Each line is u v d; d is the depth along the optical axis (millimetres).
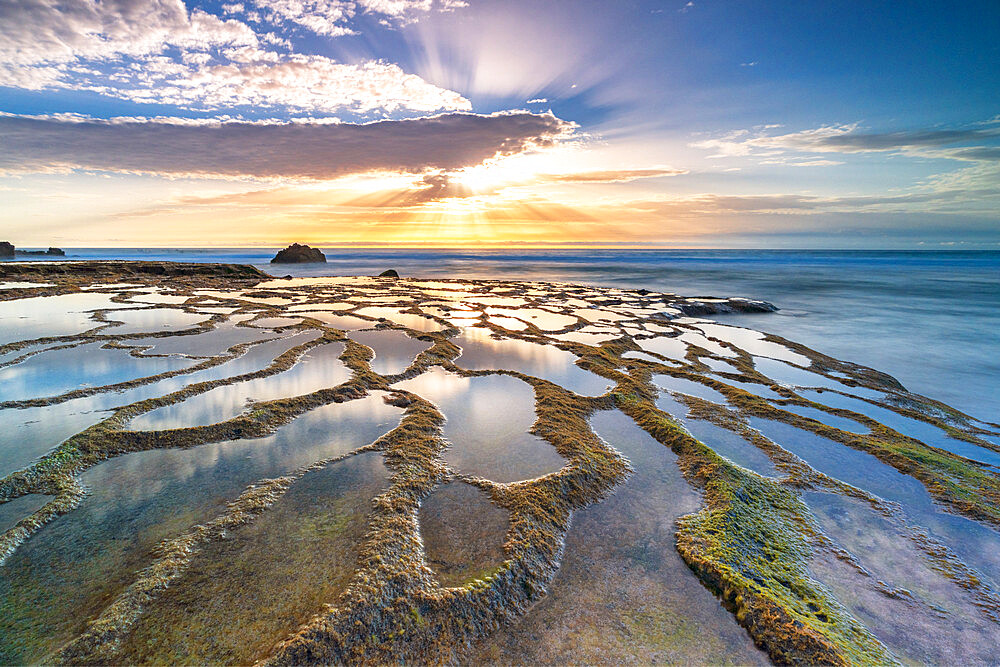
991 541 7770
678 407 13688
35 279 34188
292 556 6383
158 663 4809
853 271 84625
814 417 13766
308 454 9492
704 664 5199
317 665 4879
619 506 8328
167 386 12859
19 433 9688
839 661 5113
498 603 5902
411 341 19531
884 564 7105
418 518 7500
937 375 21766
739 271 82062
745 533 7492
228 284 38094
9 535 6566
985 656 5500
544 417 11820
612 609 5949
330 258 125500
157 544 6555
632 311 31953
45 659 4797
